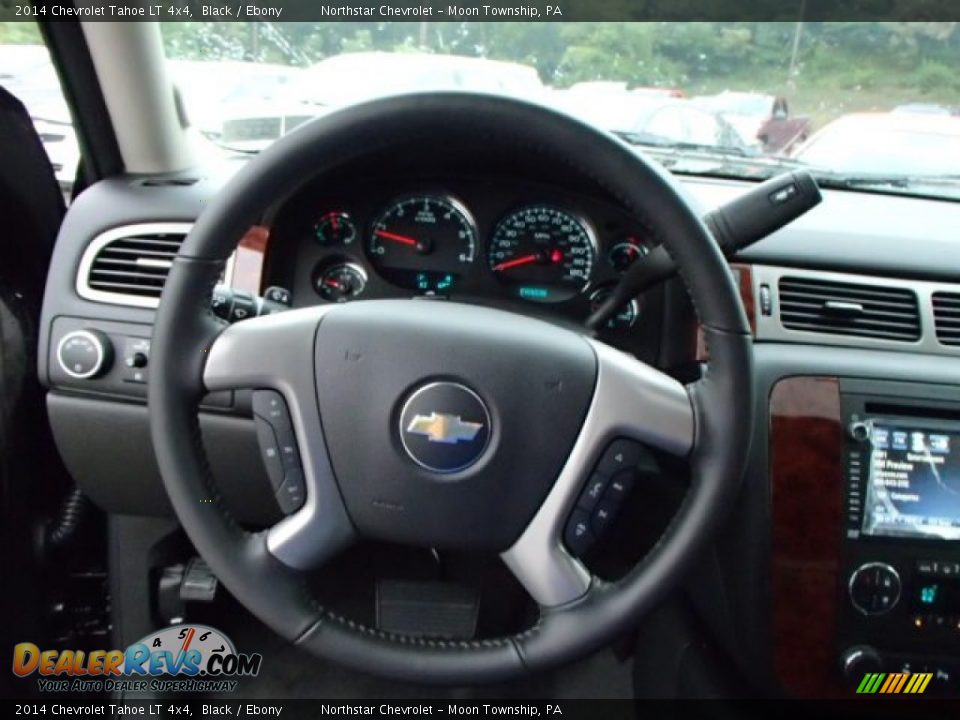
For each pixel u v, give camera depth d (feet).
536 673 2.64
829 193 4.58
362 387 2.62
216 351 2.62
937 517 3.51
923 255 3.81
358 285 4.09
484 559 4.07
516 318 2.73
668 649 4.43
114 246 3.79
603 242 3.95
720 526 2.55
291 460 2.68
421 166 3.85
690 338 3.73
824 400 3.55
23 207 3.91
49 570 4.19
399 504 2.65
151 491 3.99
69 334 3.69
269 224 3.80
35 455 3.97
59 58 3.90
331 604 4.45
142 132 4.18
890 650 3.58
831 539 3.54
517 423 2.60
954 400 3.55
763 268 3.79
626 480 2.64
